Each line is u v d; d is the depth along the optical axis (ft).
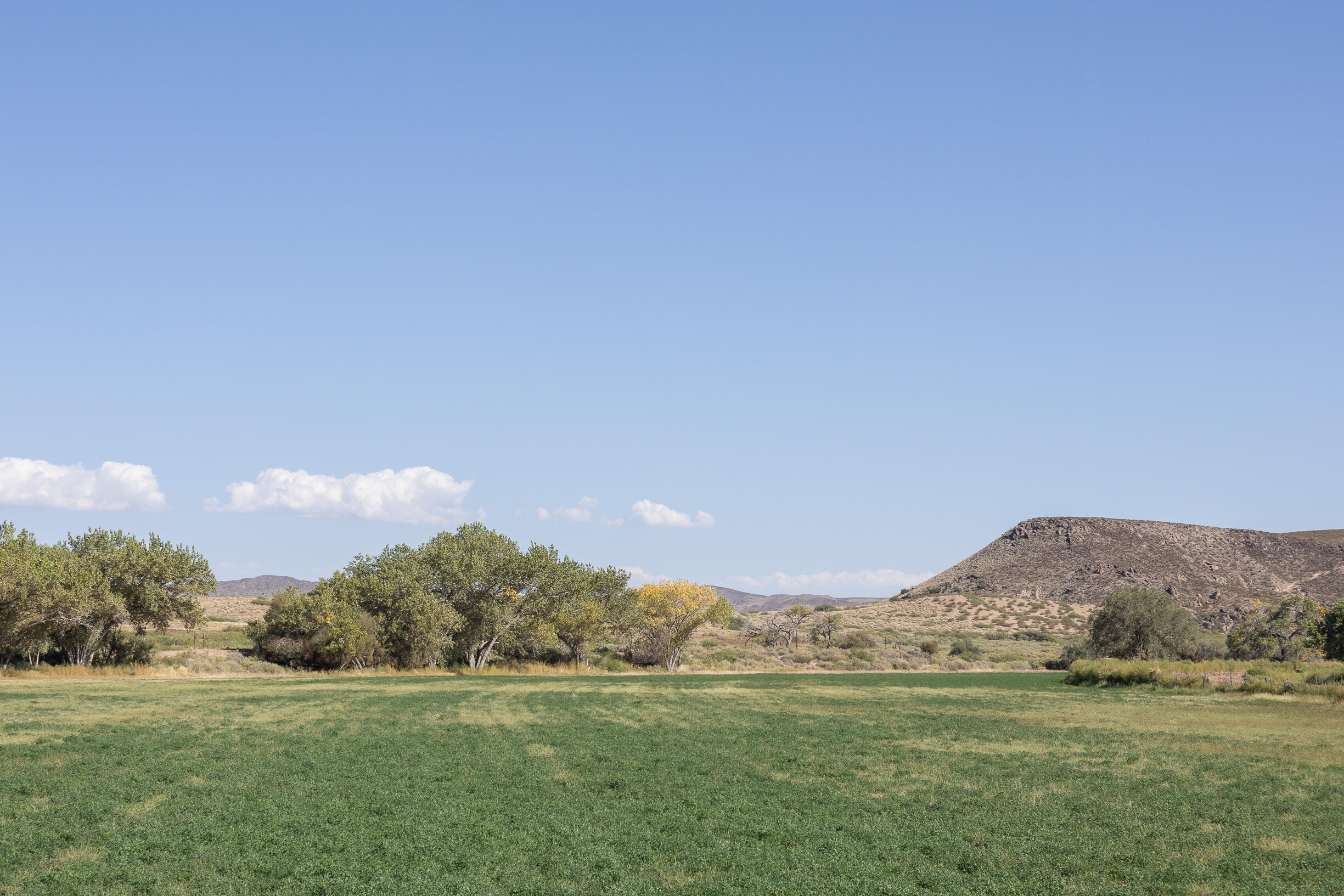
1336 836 55.26
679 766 80.23
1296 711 130.72
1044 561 632.79
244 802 63.05
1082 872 47.88
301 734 98.27
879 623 513.45
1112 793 69.00
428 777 73.26
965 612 540.93
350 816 58.85
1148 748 93.09
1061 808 63.16
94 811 59.31
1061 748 92.79
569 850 51.65
